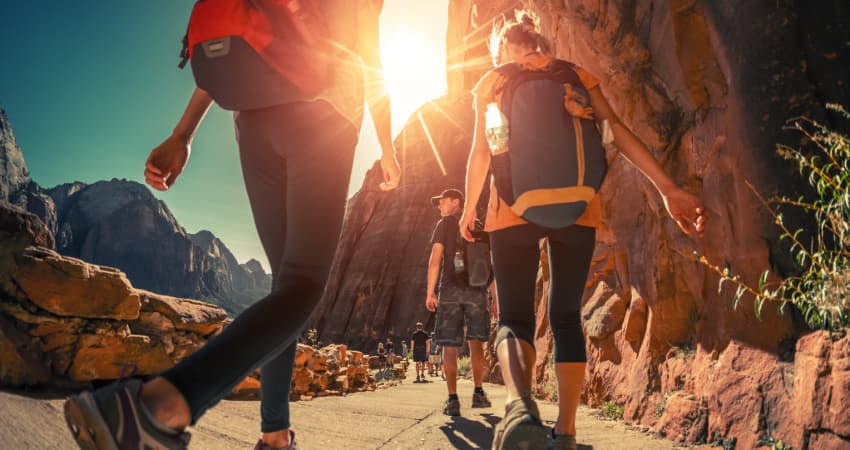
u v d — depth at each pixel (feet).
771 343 8.27
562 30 17.43
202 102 5.37
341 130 4.38
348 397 17.61
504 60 7.04
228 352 2.93
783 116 7.89
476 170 6.68
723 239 9.62
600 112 6.32
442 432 10.41
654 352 12.13
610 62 14.03
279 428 5.11
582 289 6.39
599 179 5.58
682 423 9.61
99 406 2.50
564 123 5.54
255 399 12.17
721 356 9.34
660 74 12.26
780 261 8.06
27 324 8.50
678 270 11.92
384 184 6.27
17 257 8.63
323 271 4.07
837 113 7.28
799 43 7.79
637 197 14.43
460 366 40.14
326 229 4.17
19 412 6.28
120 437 2.54
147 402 2.57
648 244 13.19
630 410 12.21
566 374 6.09
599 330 15.35
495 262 6.41
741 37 8.66
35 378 8.09
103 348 9.44
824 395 6.73
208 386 2.79
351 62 4.59
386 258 242.78
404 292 228.84
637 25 13.02
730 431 8.41
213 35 3.96
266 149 4.75
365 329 226.99
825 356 6.95
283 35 4.00
